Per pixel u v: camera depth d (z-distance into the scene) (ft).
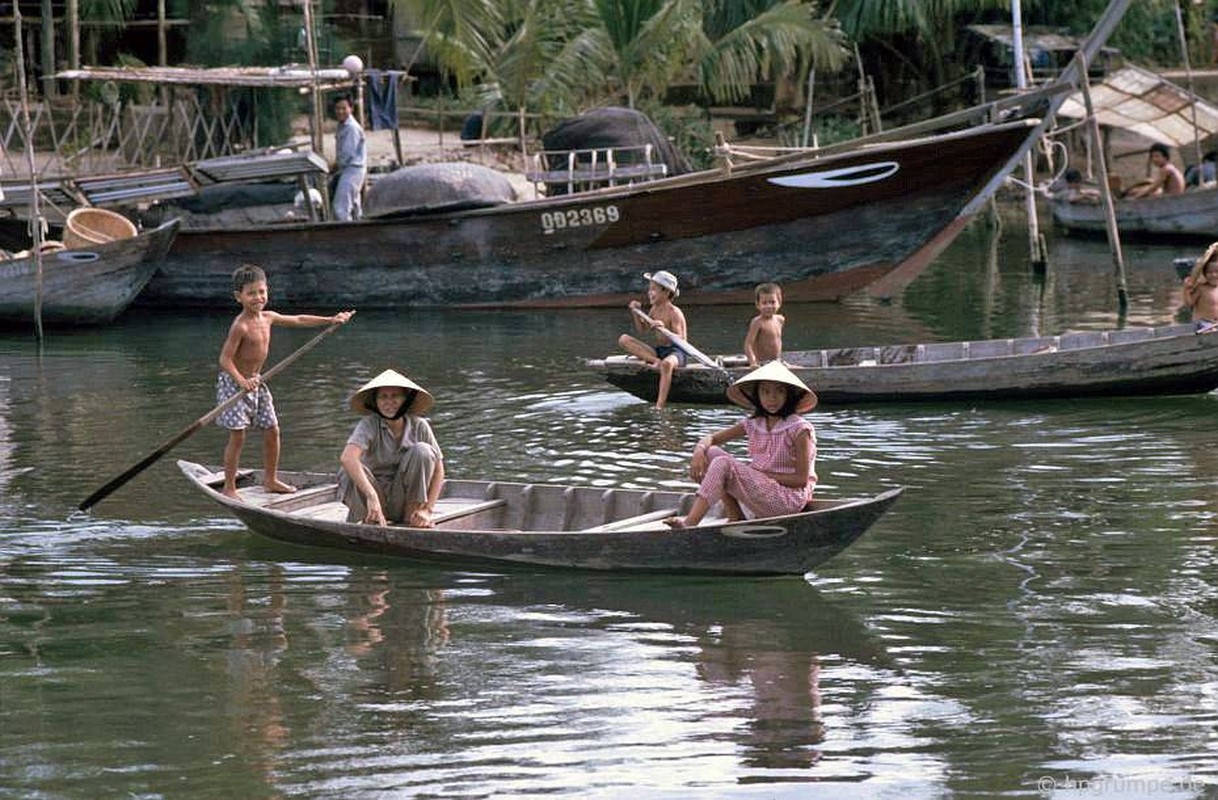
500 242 151.33
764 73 233.76
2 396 110.63
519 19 221.87
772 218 148.46
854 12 239.91
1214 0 276.00
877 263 150.71
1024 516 76.54
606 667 57.16
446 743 50.42
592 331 140.36
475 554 68.28
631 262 151.74
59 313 142.00
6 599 65.41
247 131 197.36
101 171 178.70
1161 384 102.06
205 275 155.22
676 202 148.05
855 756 49.26
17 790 47.11
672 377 104.99
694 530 65.57
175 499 81.41
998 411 101.35
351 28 247.70
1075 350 101.45
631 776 47.91
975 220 239.30
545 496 74.13
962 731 51.16
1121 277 148.05
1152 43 269.85
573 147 179.32
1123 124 213.05
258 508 71.51
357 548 70.74
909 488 82.12
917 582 66.64
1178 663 56.85
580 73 210.59
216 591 66.23
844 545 65.46
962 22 261.44
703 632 60.80
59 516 78.18
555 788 47.09
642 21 210.59
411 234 151.23
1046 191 211.00
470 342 134.92
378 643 59.82
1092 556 69.87
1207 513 76.38
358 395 69.97
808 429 66.23
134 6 210.38
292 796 46.57
